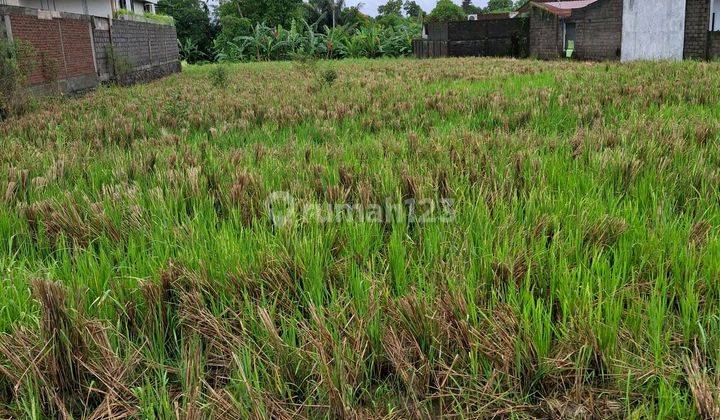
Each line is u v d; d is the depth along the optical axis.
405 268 2.79
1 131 7.77
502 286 2.71
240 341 2.28
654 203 3.45
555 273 2.64
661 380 1.95
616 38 22.42
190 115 8.53
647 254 2.81
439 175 4.19
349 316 2.50
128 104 10.58
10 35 11.33
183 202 3.94
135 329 2.56
